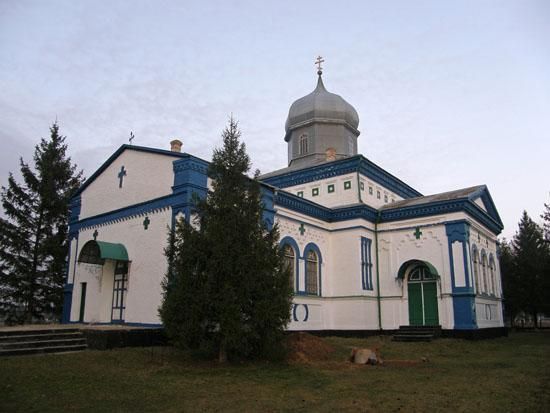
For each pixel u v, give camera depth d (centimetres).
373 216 2753
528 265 4488
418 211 2625
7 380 1027
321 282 2588
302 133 3503
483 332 2509
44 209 3166
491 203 3083
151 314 1881
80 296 2319
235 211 1448
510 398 954
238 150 1541
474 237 2670
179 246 1437
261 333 1424
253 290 1402
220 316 1342
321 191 3027
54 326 1878
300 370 1292
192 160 1923
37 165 3241
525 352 1881
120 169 2269
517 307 4519
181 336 1368
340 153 3391
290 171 3172
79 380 1066
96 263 2116
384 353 1761
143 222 2041
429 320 2489
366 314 2538
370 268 2666
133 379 1102
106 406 865
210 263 1377
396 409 861
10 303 3020
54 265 3095
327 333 2562
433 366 1440
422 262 2527
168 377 1143
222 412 835
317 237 2616
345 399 943
